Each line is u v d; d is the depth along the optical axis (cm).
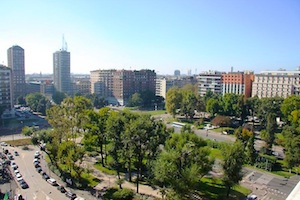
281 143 12888
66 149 9094
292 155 9844
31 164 10819
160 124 10338
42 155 11981
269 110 16975
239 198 8181
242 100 18188
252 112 18512
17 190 8412
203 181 9356
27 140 14288
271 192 8631
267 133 12362
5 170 10038
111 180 9406
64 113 11988
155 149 9338
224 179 8062
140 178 9594
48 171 10112
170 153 7669
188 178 7006
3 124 18012
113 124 9344
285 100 16625
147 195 8219
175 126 18700
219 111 19262
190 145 7856
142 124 9006
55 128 11369
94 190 8556
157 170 7506
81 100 13012
